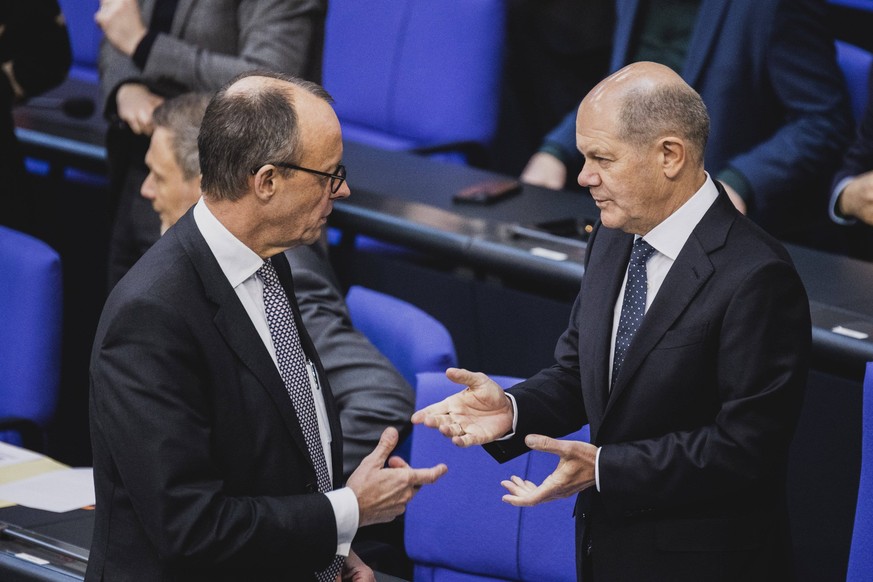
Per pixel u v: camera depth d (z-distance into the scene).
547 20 19.70
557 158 16.67
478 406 8.09
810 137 14.30
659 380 7.60
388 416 10.17
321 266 11.00
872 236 13.84
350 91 18.64
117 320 6.75
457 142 17.28
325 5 13.17
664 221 7.63
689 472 7.42
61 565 8.38
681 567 7.77
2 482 9.93
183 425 6.69
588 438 9.56
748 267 7.40
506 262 12.80
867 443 8.63
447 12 17.67
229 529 6.70
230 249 7.04
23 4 14.63
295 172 6.86
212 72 12.81
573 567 9.74
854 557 8.80
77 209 17.03
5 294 12.25
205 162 6.94
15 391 12.24
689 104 7.37
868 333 10.69
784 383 7.35
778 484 8.00
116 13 12.98
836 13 18.30
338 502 7.10
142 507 6.69
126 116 13.02
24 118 17.19
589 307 8.13
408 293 14.45
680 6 15.06
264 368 7.01
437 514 10.13
